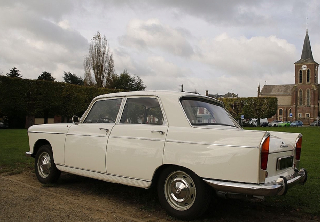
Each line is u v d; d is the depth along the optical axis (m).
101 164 4.62
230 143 3.50
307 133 26.30
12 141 13.41
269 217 4.09
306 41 102.44
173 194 3.92
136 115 4.54
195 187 3.72
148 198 4.84
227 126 4.49
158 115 4.28
